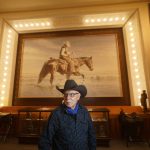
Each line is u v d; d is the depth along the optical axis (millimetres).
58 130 1340
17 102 5406
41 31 5840
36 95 5359
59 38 5746
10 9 5020
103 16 5004
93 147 1490
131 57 5176
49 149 1291
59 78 5371
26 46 5832
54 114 1379
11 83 5512
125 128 3992
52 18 5062
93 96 5148
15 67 5727
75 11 4863
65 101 1405
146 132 3996
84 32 5695
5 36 5387
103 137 3756
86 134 1426
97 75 5277
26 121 4156
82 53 5496
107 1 4695
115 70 5281
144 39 4430
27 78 5531
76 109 1444
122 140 4242
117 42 5508
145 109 4090
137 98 4891
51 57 5590
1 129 4609
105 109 3980
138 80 4926
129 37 5301
